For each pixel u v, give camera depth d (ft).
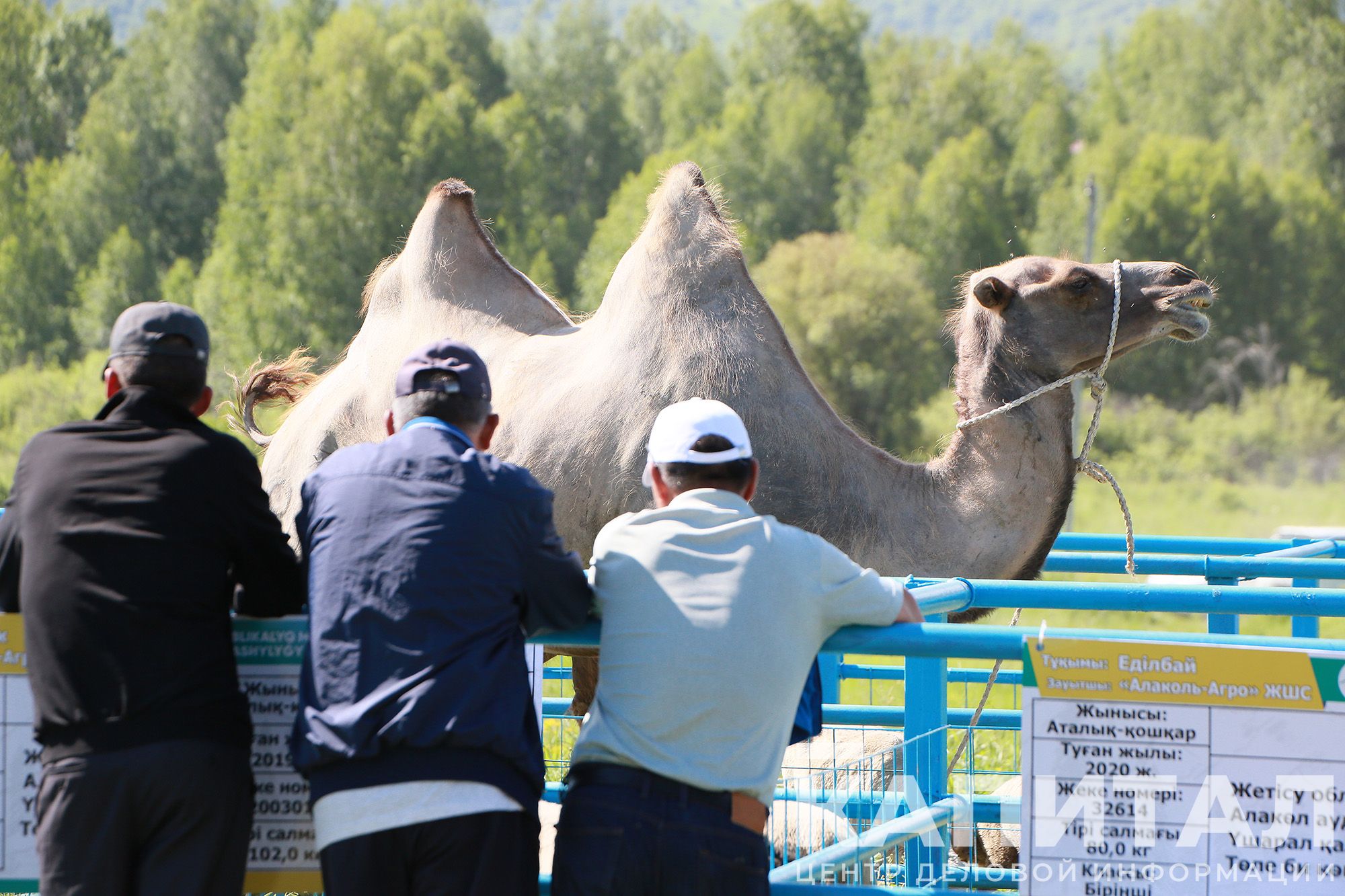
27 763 26.84
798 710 32.42
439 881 24.31
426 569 25.35
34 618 25.64
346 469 26.78
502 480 26.50
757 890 25.49
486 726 24.57
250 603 27.99
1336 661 24.72
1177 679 24.98
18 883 26.76
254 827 27.50
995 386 50.98
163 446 26.68
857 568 27.25
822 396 51.24
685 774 25.35
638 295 52.03
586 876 25.12
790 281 581.53
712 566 26.50
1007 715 51.75
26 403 583.99
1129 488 549.54
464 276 58.65
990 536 49.93
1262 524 441.68
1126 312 50.78
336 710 24.86
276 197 653.71
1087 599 32.99
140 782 24.94
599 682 26.99
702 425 27.86
